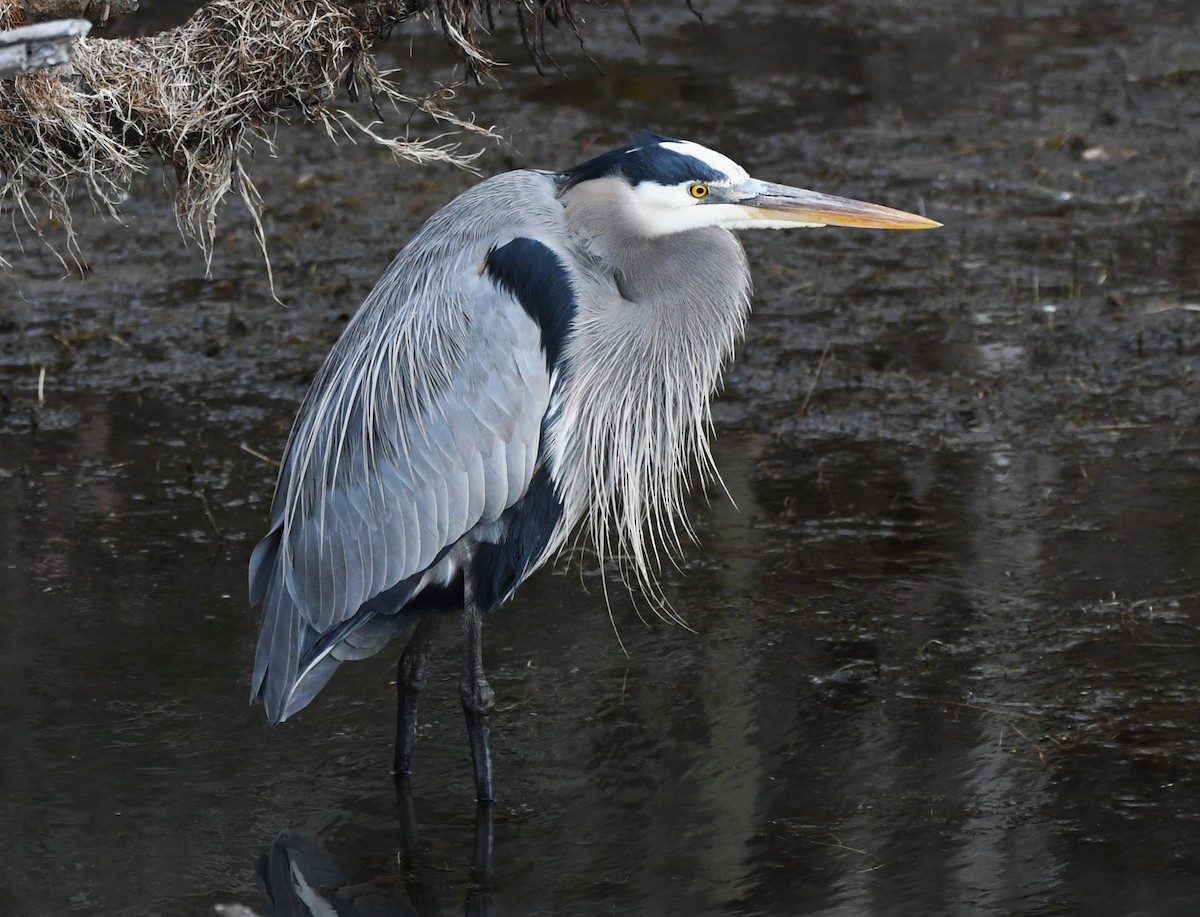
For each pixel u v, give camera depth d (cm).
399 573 934
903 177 2073
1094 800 919
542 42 1039
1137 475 1331
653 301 968
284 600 955
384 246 1867
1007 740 983
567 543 1270
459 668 1105
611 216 955
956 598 1159
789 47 2677
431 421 925
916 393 1498
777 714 1023
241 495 1328
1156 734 983
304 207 1981
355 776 972
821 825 903
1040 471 1346
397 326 939
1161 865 855
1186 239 1850
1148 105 2316
